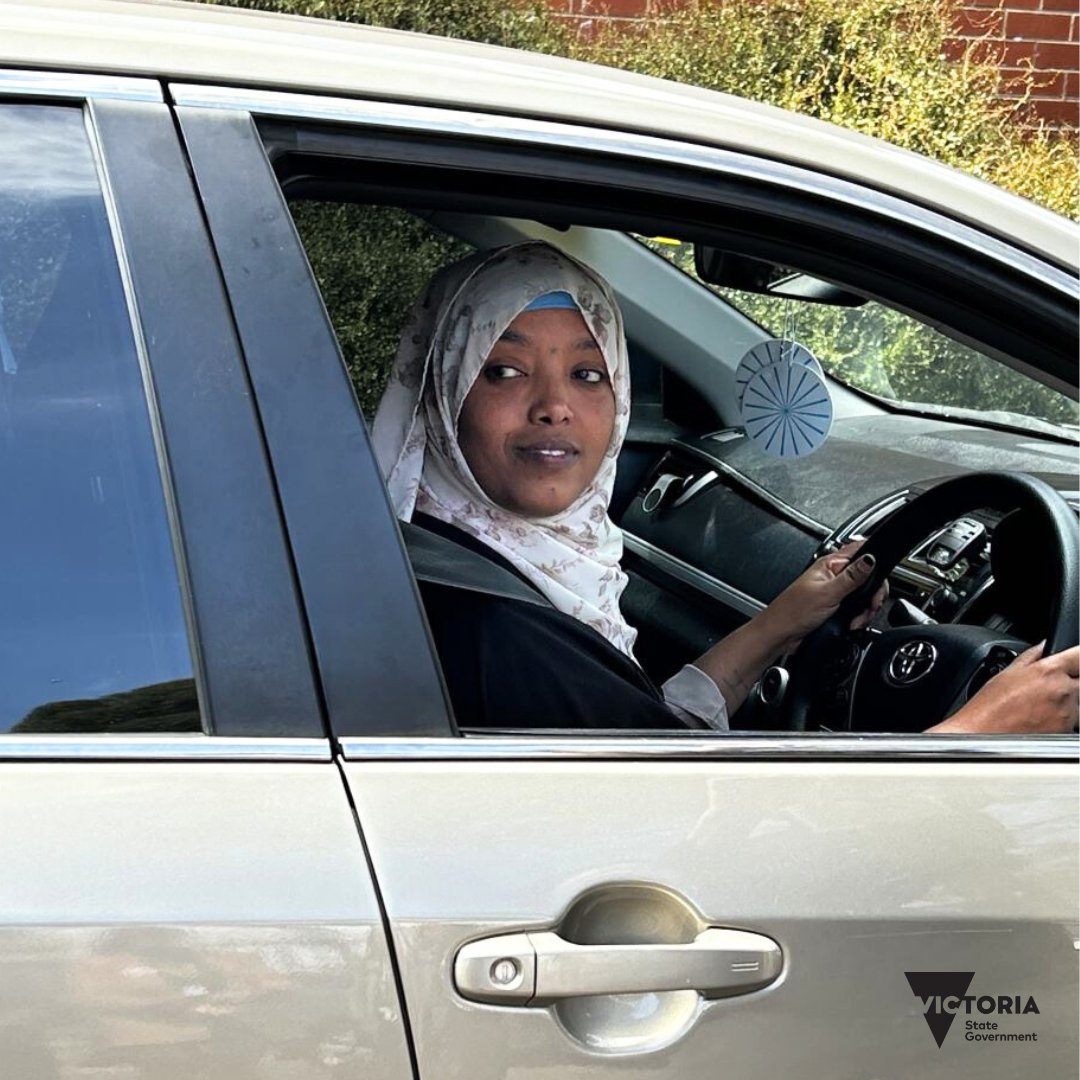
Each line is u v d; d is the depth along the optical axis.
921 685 1.97
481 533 1.88
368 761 1.31
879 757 1.46
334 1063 1.23
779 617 2.18
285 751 1.29
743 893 1.34
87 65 1.41
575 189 1.54
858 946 1.36
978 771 1.47
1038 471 2.48
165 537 1.31
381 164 1.47
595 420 1.92
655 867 1.33
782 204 1.59
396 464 1.89
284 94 1.45
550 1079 1.28
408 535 1.78
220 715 1.29
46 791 1.24
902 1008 1.37
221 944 1.22
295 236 1.41
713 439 2.76
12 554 1.30
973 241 1.62
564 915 1.29
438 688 1.35
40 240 1.36
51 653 1.29
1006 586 2.05
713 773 1.40
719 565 2.57
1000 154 5.19
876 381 2.86
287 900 1.24
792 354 2.41
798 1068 1.34
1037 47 5.78
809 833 1.38
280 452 1.34
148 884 1.22
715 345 2.75
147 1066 1.19
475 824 1.31
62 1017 1.18
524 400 1.87
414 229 2.53
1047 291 1.63
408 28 4.36
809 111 5.04
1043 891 1.42
